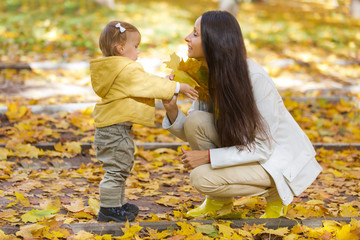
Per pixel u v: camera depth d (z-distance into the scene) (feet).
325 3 106.22
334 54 61.16
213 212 17.75
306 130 33.14
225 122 16.62
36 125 29.99
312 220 17.21
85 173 23.32
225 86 16.34
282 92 43.01
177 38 61.77
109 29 17.01
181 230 15.90
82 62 48.39
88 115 32.68
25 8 72.59
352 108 38.34
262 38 66.33
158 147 28.14
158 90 16.52
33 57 50.16
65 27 62.44
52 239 15.19
